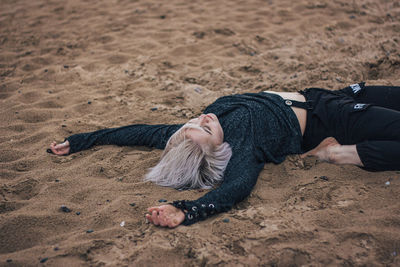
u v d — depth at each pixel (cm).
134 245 193
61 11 660
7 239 198
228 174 229
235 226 201
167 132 281
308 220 202
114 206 222
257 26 578
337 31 553
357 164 246
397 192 217
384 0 666
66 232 206
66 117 349
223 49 503
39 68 464
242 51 501
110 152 288
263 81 410
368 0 661
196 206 206
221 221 205
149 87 409
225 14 625
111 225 210
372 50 468
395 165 229
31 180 254
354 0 656
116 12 646
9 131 323
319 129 259
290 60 452
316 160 263
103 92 399
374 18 598
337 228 196
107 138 296
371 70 421
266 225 200
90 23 604
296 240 189
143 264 180
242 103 260
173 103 377
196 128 240
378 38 516
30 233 203
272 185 243
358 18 596
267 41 529
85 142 294
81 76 434
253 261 179
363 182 233
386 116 238
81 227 209
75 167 269
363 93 281
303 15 615
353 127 246
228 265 177
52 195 237
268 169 256
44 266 180
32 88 409
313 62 447
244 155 234
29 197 241
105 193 238
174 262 181
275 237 190
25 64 471
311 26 572
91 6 680
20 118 344
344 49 482
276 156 261
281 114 257
